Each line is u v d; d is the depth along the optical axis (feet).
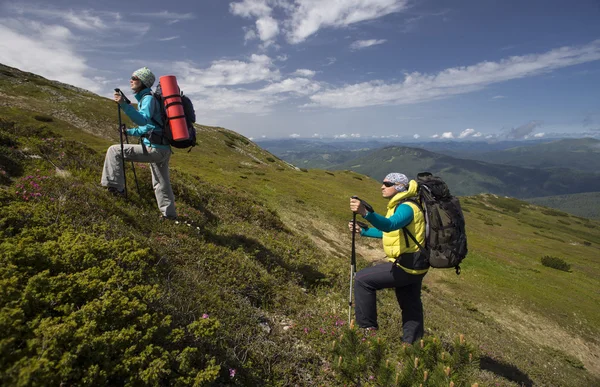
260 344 14.64
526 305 79.61
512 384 23.38
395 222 14.10
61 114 184.03
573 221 556.92
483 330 45.14
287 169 256.73
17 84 205.05
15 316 8.63
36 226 14.56
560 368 45.32
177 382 9.48
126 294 11.61
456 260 14.51
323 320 19.58
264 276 22.27
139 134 20.42
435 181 15.53
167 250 18.89
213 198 42.91
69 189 19.71
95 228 16.49
